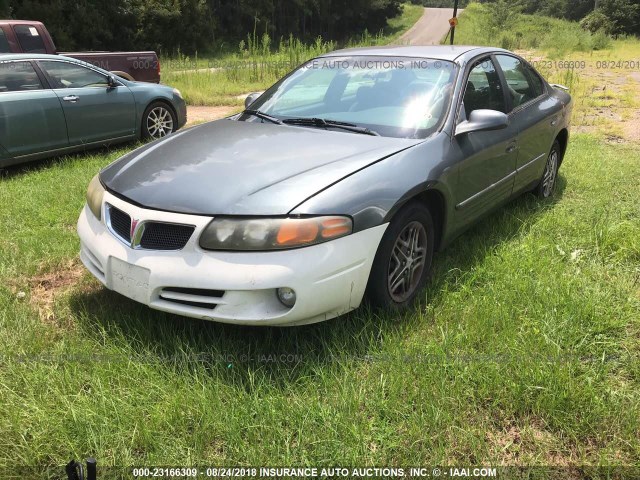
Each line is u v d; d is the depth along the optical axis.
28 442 2.20
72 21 33.69
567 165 6.30
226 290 2.57
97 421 2.28
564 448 2.21
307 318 2.68
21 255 3.88
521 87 4.65
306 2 57.44
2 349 2.75
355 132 3.50
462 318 3.03
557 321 2.95
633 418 2.28
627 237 4.01
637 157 6.86
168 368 2.61
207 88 14.97
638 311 3.13
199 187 2.79
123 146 7.59
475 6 79.31
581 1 72.94
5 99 6.07
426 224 3.27
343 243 2.68
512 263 3.63
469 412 2.38
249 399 2.41
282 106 4.00
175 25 40.22
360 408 2.40
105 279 2.91
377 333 2.91
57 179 5.69
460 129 3.51
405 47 4.36
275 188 2.74
